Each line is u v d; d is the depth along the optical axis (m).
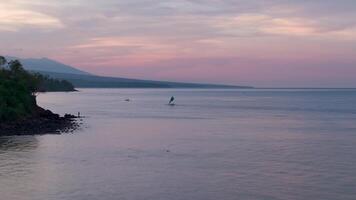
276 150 73.50
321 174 54.56
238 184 49.69
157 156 67.25
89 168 57.84
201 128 110.75
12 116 109.25
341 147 77.25
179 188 48.03
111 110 180.88
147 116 149.38
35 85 136.62
